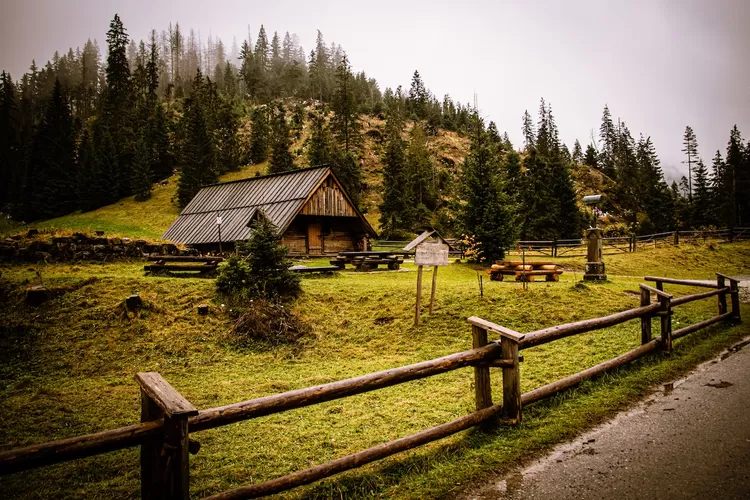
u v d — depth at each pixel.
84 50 194.75
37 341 10.18
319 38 195.38
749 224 61.69
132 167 71.38
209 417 3.26
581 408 5.55
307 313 12.80
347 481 4.19
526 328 11.26
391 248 43.31
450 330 11.53
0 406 7.36
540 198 50.06
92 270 15.85
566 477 4.02
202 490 4.38
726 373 6.62
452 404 6.60
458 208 26.19
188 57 195.00
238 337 11.07
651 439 4.62
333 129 88.69
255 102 128.50
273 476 4.65
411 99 133.50
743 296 14.85
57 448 2.70
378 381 4.21
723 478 3.81
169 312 11.84
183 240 33.03
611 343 9.29
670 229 58.06
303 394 3.76
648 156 90.31
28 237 17.44
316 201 29.98
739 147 72.81
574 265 25.67
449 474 4.20
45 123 84.00
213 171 65.88
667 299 7.81
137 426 3.01
